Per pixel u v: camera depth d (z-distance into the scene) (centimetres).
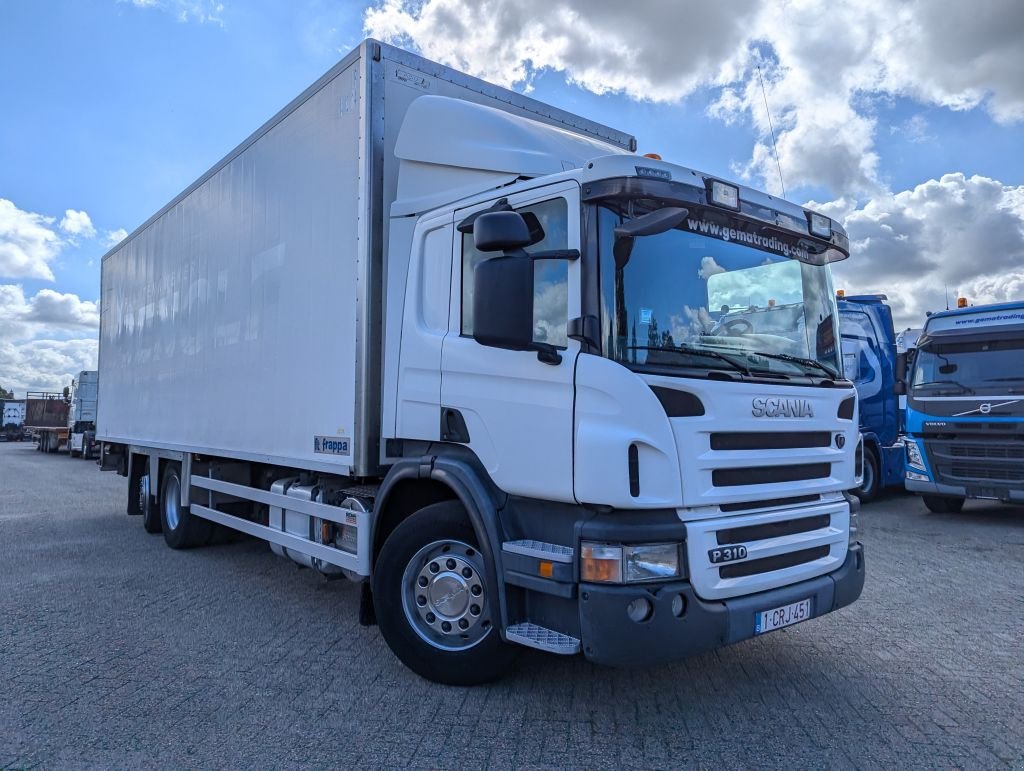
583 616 345
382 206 508
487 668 416
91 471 2159
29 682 441
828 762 339
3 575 728
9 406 5153
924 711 396
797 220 448
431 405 443
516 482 386
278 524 614
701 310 393
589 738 364
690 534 350
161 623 562
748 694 418
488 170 445
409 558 441
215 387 723
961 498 1080
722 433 367
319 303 546
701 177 395
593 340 359
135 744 361
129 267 1028
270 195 627
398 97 523
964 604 599
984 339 1004
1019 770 332
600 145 496
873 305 1215
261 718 390
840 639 512
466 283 436
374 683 438
